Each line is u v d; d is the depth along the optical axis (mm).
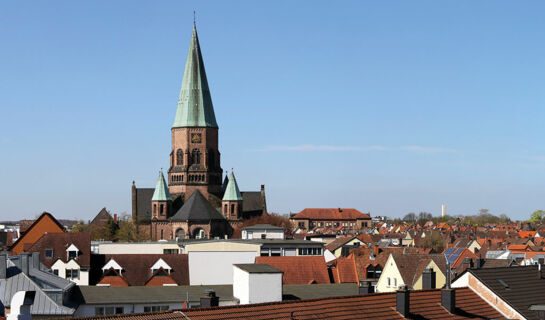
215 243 138375
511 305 68375
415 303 63156
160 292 87250
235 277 78625
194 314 49844
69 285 81875
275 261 117000
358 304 59062
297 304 55594
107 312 81500
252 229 177500
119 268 129125
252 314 52031
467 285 71562
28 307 35906
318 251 140875
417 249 158250
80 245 130875
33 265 89000
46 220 168250
